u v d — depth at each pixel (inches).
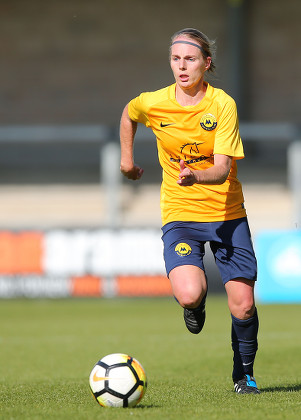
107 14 3838.6
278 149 3695.9
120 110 3853.3
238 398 746.2
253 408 676.1
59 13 3858.3
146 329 1769.2
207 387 884.0
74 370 1139.3
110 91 3850.9
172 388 873.5
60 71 3878.0
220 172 711.7
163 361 1235.2
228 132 738.2
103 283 2476.6
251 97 3754.9
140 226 2464.3
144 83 3841.0
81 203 3449.8
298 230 2372.0
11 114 3890.3
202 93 746.8
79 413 647.8
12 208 3430.1
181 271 730.8
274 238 2378.2
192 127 746.2
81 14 3848.4
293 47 3737.7
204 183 699.4
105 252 2471.7
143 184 3545.8
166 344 1486.2
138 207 3358.8
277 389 848.3
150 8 3811.5
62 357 1306.6
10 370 1137.4
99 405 686.5
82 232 2481.5
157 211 3331.7
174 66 735.7
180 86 740.0
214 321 1913.1
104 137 2810.0
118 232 2469.2
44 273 2486.5
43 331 1739.7
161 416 625.6
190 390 846.5
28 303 2423.7
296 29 3735.2
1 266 2497.5
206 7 3747.5
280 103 3747.5
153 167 3725.4
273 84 3747.5
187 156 762.2
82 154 3818.9
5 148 3846.0
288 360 1218.6
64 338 1601.9
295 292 2367.1
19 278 2496.3
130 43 3838.6
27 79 3878.0
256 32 3745.1
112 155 2790.4
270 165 3681.1
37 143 3828.7
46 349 1422.2
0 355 1336.1
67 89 3873.0
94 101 3863.2
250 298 752.3
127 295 2476.6
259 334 1612.9
